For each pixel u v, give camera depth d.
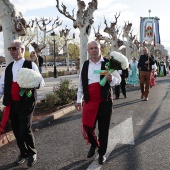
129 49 26.28
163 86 18.16
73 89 11.39
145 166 4.47
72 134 6.42
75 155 5.00
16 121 4.57
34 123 6.98
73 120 7.96
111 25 20.14
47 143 5.73
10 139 5.89
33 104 4.48
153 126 7.06
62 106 9.57
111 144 5.58
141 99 11.95
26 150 4.62
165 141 5.77
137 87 17.36
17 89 4.35
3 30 8.02
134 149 5.30
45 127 7.14
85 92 4.47
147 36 26.77
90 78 4.44
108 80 4.29
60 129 6.91
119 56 4.30
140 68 11.50
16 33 8.03
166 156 4.91
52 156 4.96
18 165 4.55
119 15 22.16
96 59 4.46
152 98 12.30
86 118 4.50
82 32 13.70
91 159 4.79
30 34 34.69
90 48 4.40
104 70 4.36
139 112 8.97
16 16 7.98
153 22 26.53
